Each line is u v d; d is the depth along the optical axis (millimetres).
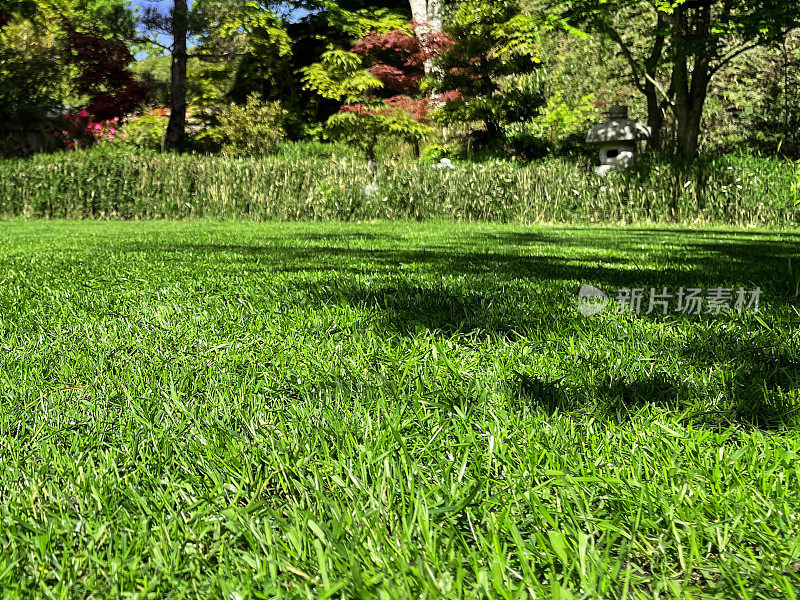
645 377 1765
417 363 1904
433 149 20391
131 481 1201
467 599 854
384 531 1023
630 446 1350
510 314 2578
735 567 926
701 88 14906
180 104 20844
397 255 5359
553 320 2482
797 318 2539
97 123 20188
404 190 14266
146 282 3586
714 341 2145
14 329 2439
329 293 3070
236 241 7012
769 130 18812
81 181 14273
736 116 19406
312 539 999
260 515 1077
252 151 19359
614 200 14117
